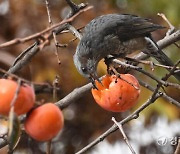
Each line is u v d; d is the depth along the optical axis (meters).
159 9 15.24
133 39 9.43
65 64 14.42
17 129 5.92
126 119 8.41
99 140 8.38
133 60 7.66
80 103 16.12
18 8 15.02
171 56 14.66
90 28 9.25
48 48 14.34
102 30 9.16
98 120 16.08
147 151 15.12
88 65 8.70
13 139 5.98
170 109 14.00
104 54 9.21
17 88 5.76
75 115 16.25
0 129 10.80
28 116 6.03
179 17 14.87
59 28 8.34
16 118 5.81
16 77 5.89
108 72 7.66
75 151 16.33
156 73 13.97
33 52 8.41
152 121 15.00
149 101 8.24
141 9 15.61
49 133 6.04
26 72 12.59
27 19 15.04
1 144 8.37
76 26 14.85
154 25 9.56
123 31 9.32
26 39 5.89
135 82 7.28
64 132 16.33
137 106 13.74
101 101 7.31
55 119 6.02
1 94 5.83
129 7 15.80
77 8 8.50
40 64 14.32
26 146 15.16
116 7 15.91
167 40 9.46
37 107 6.08
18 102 5.85
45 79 14.28
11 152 6.18
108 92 7.20
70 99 9.04
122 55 9.58
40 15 15.11
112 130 8.39
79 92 8.98
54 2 15.44
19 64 8.50
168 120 14.80
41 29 15.05
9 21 15.07
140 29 9.45
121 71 8.00
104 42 9.09
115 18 9.46
